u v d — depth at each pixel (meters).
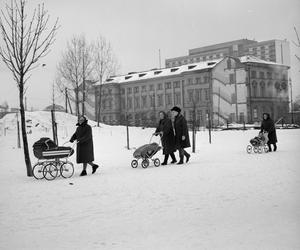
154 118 77.81
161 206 8.37
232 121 76.44
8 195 10.34
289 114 63.19
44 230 6.94
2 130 34.53
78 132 13.82
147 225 6.93
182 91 83.94
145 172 13.76
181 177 12.18
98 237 6.35
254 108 76.31
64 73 55.78
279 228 6.31
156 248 5.61
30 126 36.12
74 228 6.98
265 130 20.22
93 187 11.02
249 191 9.55
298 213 7.26
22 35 14.55
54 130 20.70
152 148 15.36
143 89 91.19
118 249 5.66
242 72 76.00
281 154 18.47
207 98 79.62
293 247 5.35
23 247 6.03
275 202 8.25
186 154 16.42
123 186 10.96
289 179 11.06
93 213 8.02
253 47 88.75
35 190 11.01
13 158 20.31
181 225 6.82
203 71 80.00
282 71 81.56
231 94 77.44
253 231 6.21
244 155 18.73
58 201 9.35
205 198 8.97
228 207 8.01
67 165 16.81
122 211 8.09
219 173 12.70
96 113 92.38
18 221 7.64
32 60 16.61
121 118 92.00
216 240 5.82
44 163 15.36
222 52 97.00
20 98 14.55
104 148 24.98
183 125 15.86
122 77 98.00
